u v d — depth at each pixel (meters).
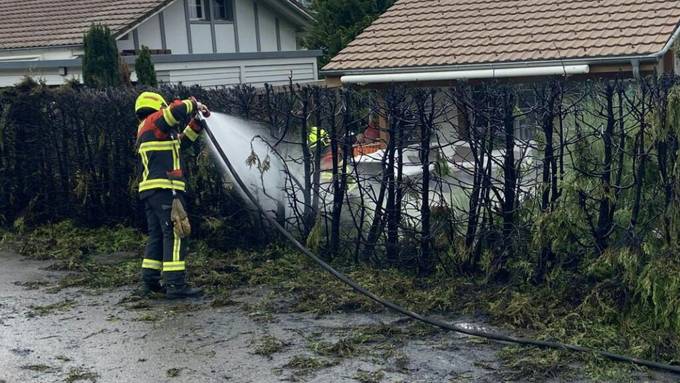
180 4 22.52
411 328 6.04
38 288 7.47
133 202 9.10
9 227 9.73
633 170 6.00
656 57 13.86
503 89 6.49
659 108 5.79
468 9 17.52
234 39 24.23
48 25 21.30
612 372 5.12
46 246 8.84
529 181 6.54
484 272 6.88
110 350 5.80
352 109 7.34
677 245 5.76
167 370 5.40
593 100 6.17
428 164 6.96
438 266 7.06
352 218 7.47
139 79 15.68
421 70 15.69
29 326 6.38
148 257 7.11
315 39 25.94
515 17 16.66
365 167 7.35
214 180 8.31
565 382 5.02
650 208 6.01
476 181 6.73
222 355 5.64
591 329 5.73
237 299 6.93
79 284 7.56
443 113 6.83
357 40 17.42
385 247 7.36
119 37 19.94
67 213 9.54
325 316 6.40
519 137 6.52
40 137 9.48
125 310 6.73
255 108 7.89
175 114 6.88
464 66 15.30
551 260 6.46
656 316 5.64
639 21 15.12
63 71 18.34
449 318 6.23
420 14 17.88
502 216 6.69
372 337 5.86
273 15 25.45
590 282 6.23
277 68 22.31
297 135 7.75
